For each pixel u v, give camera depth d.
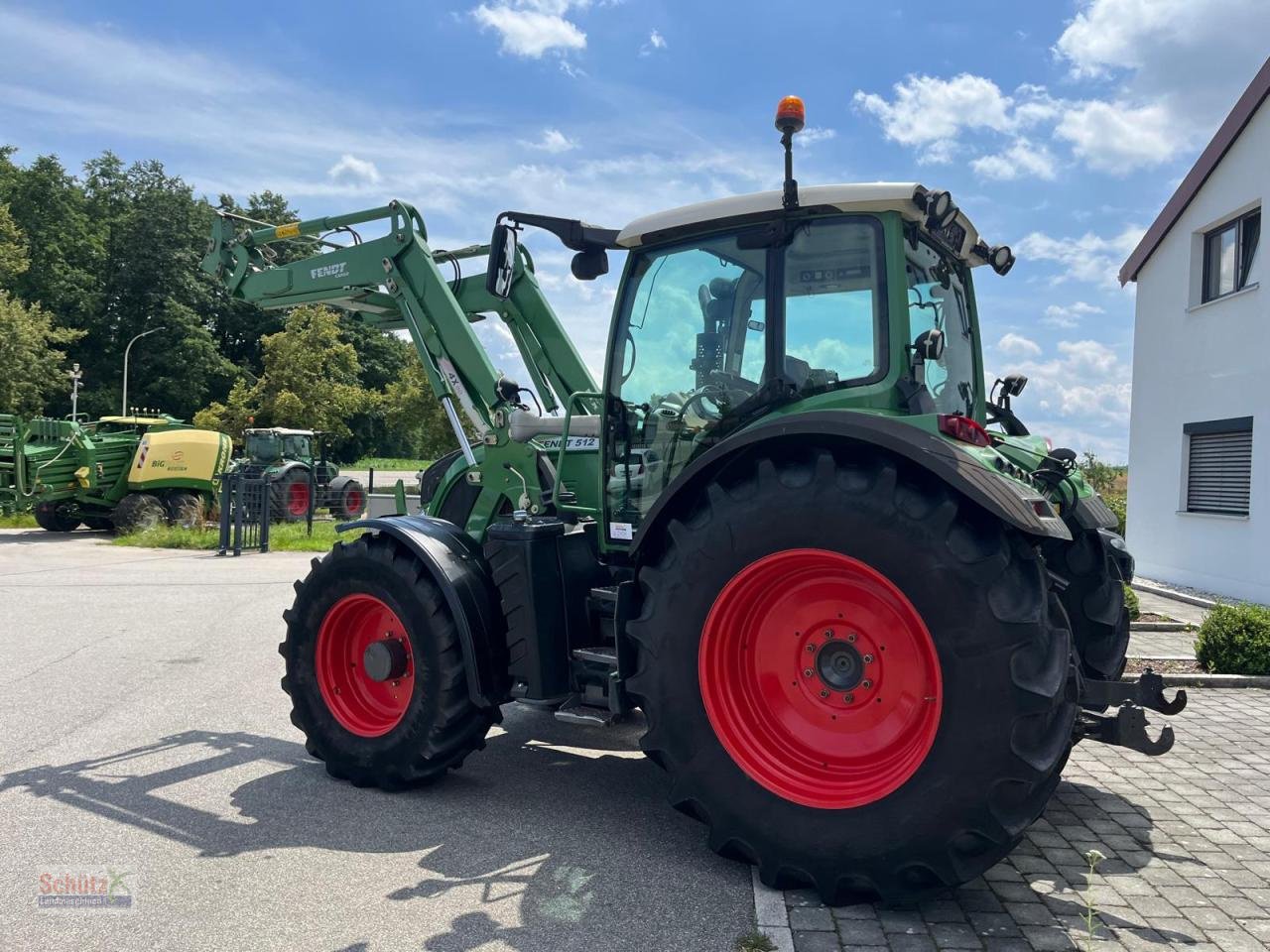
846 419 3.08
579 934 2.86
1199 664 7.15
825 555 3.08
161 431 19.02
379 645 4.23
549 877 3.28
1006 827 2.78
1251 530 10.74
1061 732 2.85
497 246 4.66
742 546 3.20
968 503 3.00
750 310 3.84
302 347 39.97
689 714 3.29
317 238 5.99
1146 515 13.13
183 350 54.75
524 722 5.57
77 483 18.00
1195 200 11.88
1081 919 3.00
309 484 21.00
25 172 52.62
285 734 5.14
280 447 22.25
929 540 2.90
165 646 7.68
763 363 3.78
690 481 3.45
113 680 6.41
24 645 7.70
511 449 4.92
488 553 4.18
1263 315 10.55
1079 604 4.54
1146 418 13.12
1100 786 4.43
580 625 4.19
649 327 4.12
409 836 3.66
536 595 4.03
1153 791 4.36
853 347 3.57
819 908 3.04
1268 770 4.71
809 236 3.69
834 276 3.63
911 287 3.74
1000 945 2.82
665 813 3.96
